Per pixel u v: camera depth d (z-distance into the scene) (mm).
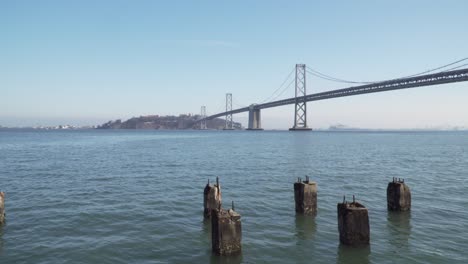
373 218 14477
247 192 19844
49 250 11133
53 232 12773
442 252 11047
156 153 47875
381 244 11664
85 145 68938
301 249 11297
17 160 38438
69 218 14477
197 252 11070
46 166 32594
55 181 23797
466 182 23203
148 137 116500
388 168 30797
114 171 28891
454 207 16297
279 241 11961
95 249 11203
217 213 10914
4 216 14148
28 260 10430
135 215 14984
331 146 64375
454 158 40719
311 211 14953
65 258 10555
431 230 13008
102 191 20172
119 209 15953
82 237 12266
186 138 106188
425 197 18453
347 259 10570
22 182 23422
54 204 16922
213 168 30703
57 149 56938
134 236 12391
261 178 24828
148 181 23750
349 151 51625
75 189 20812
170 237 12344
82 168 30906
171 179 24594
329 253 10992
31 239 12070
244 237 12312
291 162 35625
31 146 65562
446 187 21328
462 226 13477
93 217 14625
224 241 10672
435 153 48375
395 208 15398
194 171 28719
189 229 13211
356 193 19578
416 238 12203
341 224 11602
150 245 11594
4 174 27281
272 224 13766
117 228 13234
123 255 10812
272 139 97375
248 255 10820
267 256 10773
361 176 25875
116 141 86500
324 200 17734
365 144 72188
